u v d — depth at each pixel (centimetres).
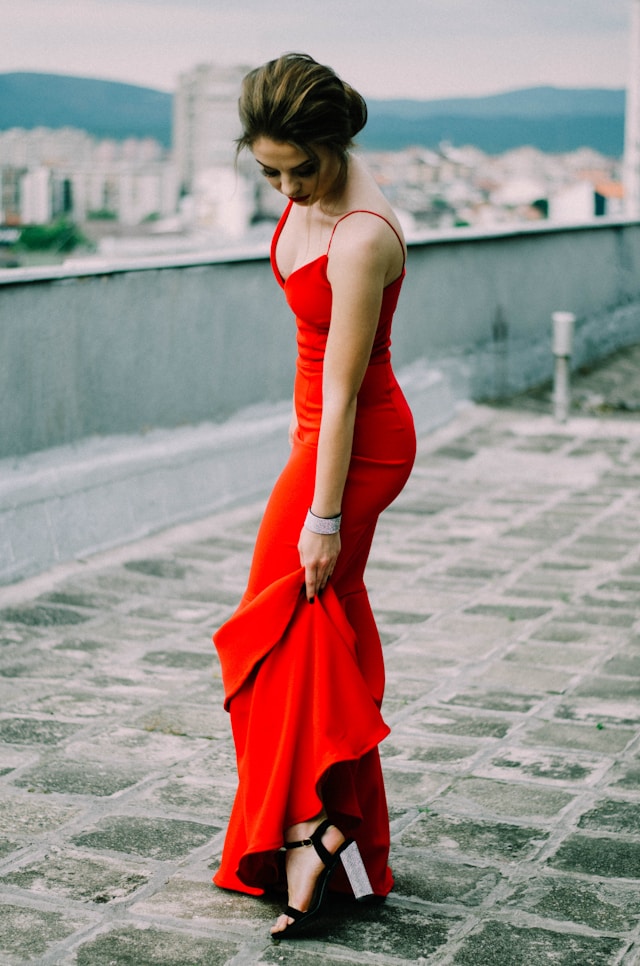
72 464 562
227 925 253
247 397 693
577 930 250
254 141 227
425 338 905
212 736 362
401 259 239
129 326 596
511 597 506
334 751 242
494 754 346
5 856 284
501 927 251
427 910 259
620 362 1203
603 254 1221
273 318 713
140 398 607
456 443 851
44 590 505
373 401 249
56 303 547
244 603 257
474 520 647
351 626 263
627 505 681
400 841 292
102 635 456
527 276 1060
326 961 239
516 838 293
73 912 258
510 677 410
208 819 306
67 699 391
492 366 1008
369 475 250
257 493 675
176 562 555
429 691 397
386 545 595
